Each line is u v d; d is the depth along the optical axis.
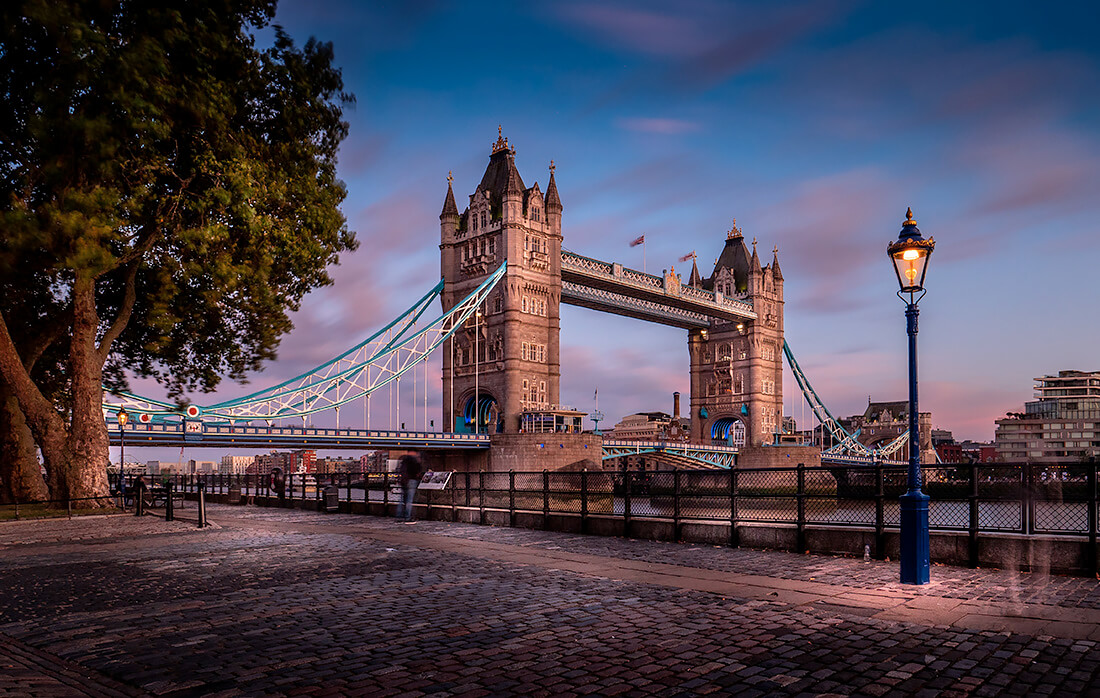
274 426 80.56
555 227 121.81
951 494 13.04
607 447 107.88
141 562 14.00
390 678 6.48
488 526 21.62
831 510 15.09
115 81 21.02
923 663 6.79
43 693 5.99
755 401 155.12
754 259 161.25
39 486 29.02
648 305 143.12
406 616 8.95
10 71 21.61
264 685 6.29
